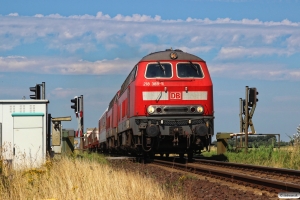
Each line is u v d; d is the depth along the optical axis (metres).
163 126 20.92
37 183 11.14
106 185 10.84
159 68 21.31
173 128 20.89
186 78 21.20
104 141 41.50
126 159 24.19
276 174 14.55
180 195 10.25
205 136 21.22
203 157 26.55
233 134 26.59
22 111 15.93
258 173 15.52
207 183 12.89
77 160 16.47
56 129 18.16
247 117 25.28
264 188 11.58
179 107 20.92
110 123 35.38
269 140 25.89
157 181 13.30
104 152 45.47
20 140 15.73
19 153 15.52
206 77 21.41
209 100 21.20
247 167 16.84
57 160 16.09
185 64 21.42
